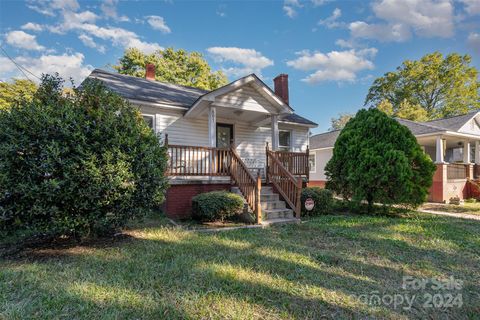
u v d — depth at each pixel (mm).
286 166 8445
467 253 4059
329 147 16516
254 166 10781
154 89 9938
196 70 24828
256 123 10836
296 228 5660
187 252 3777
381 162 7207
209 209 5941
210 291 2580
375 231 5379
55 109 3637
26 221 3457
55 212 3414
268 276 3010
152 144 4457
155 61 22281
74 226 3613
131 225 5535
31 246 4066
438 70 27391
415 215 7660
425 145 15680
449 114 27297
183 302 2369
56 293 2496
